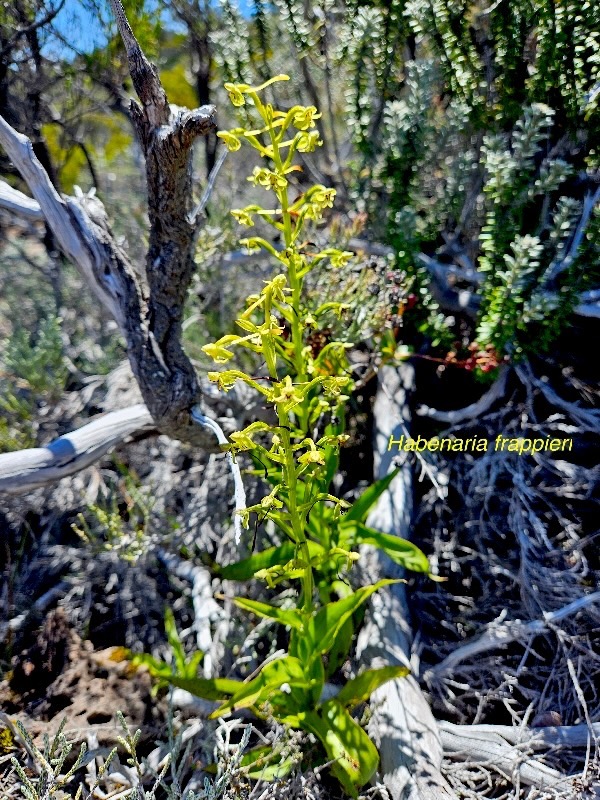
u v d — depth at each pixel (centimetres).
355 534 53
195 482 70
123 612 62
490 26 66
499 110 68
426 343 73
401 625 55
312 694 49
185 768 48
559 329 62
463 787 46
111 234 54
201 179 94
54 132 95
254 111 75
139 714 51
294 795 44
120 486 69
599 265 61
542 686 54
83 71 83
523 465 63
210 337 76
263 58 76
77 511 69
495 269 63
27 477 54
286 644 60
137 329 54
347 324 62
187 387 55
